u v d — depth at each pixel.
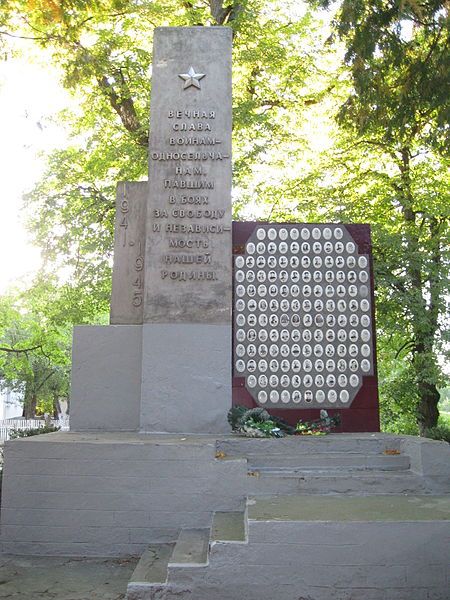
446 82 9.85
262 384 8.51
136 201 9.13
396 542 4.72
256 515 4.95
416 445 6.40
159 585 4.69
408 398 15.31
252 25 15.67
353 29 10.34
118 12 14.54
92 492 6.24
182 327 8.18
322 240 8.95
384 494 6.05
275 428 7.45
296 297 8.77
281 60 16.12
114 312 8.80
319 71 16.48
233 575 4.69
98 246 15.87
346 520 4.77
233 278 8.78
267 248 8.88
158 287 8.29
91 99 16.59
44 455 6.31
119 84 15.82
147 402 7.96
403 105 10.68
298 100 17.12
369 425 8.46
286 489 6.12
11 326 23.53
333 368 8.60
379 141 15.30
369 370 8.62
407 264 14.02
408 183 15.16
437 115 10.63
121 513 6.20
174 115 8.77
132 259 8.96
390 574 4.69
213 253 8.42
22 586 5.17
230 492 6.18
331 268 8.88
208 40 9.00
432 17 9.55
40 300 17.62
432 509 5.20
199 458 6.24
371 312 8.78
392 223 15.30
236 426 7.77
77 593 4.99
